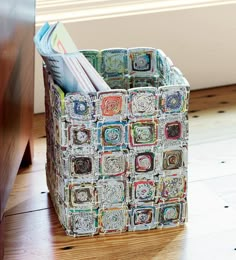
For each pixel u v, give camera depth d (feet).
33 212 5.52
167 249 5.07
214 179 5.96
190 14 7.20
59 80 4.93
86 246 5.11
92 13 6.95
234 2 7.30
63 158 4.98
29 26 5.54
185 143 5.10
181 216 5.31
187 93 4.96
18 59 5.05
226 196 5.72
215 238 5.19
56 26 5.18
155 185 5.16
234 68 7.61
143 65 5.57
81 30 6.91
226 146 6.51
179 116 5.01
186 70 7.45
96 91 4.88
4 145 4.63
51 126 5.27
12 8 4.73
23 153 5.70
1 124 4.49
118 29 7.03
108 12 6.98
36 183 5.91
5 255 4.99
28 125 5.82
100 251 5.06
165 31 7.20
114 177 5.07
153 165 5.09
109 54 5.51
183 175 5.19
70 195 5.08
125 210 5.19
